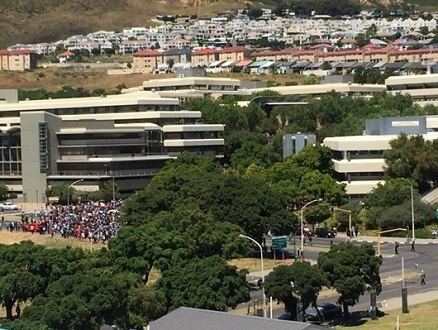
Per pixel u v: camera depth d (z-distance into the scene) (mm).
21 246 168500
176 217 199875
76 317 145375
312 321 166000
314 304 166250
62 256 167750
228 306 160250
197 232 194000
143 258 175250
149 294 154000
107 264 173000
